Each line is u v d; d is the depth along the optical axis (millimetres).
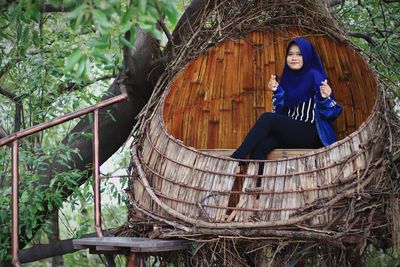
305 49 6543
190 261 5758
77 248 5598
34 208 6766
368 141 5777
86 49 4605
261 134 6254
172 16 4641
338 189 5562
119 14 4605
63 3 4930
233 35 6934
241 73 7180
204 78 6945
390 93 7406
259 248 5500
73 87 7734
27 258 7336
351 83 6973
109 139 7820
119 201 7414
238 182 6301
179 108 6844
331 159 5617
